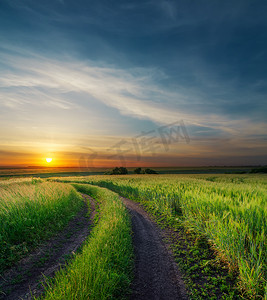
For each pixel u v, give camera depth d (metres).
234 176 49.59
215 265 5.38
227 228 6.00
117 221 8.07
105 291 3.82
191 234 7.83
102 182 30.55
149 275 5.00
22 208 8.19
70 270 4.29
